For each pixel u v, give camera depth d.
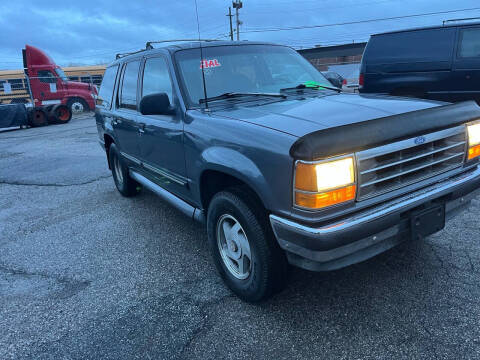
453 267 2.98
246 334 2.45
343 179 2.06
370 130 2.13
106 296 3.02
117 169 5.48
